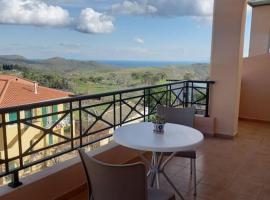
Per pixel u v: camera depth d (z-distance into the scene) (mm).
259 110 5508
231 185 2691
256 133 4660
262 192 2559
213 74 4332
